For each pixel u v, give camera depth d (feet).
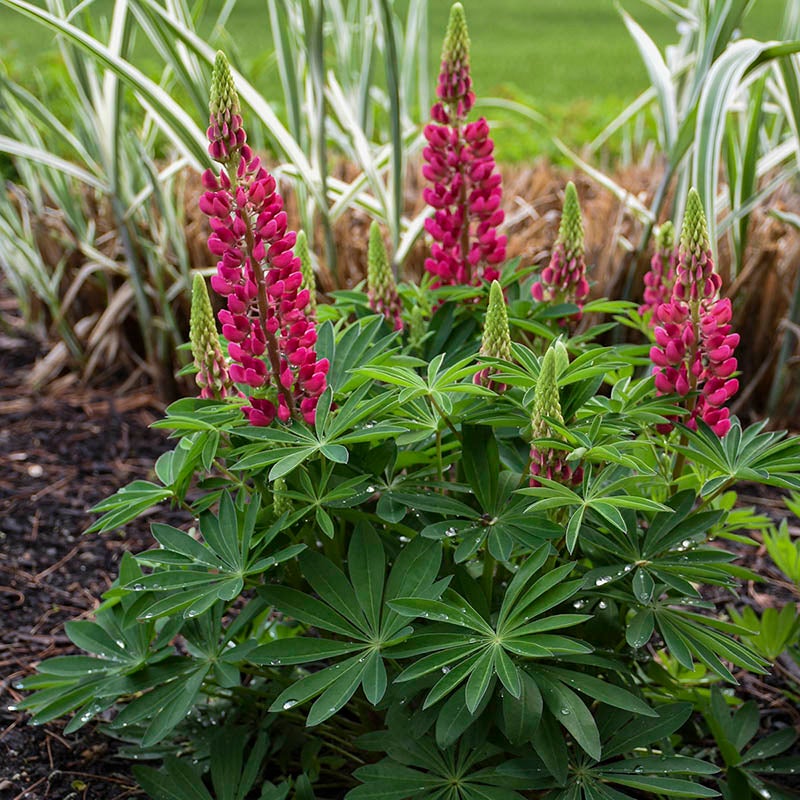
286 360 5.68
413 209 14.51
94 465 11.49
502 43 47.06
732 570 5.96
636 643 5.37
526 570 5.25
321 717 5.03
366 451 5.97
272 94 28.09
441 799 5.46
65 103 18.79
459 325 7.02
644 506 4.96
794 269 12.04
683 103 11.80
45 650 8.26
